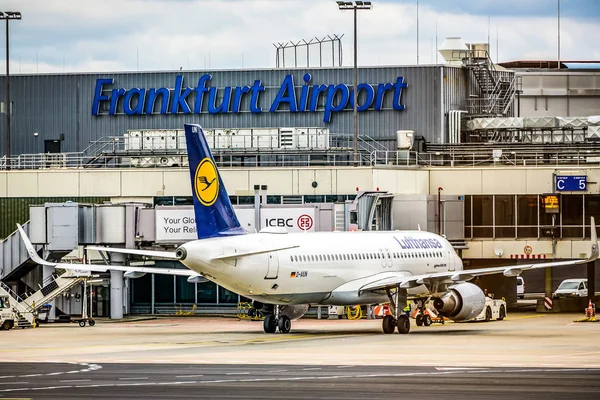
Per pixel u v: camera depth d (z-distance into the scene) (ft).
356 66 618.44
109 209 530.68
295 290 410.72
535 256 596.70
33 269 574.56
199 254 379.14
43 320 518.37
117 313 540.93
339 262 426.51
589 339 394.32
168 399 234.79
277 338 399.85
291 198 579.48
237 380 264.72
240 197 582.35
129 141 649.20
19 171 595.06
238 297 567.18
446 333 431.02
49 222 524.52
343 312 535.60
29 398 237.86
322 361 309.22
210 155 391.65
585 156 641.40
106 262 536.83
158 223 533.14
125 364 303.68
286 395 239.50
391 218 572.51
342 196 576.61
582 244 595.06
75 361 313.53
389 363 303.27
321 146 645.10
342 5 615.98
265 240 398.62
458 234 585.22
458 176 600.39
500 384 255.91
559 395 238.48
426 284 446.19
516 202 597.93
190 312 569.23
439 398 234.17
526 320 528.63
